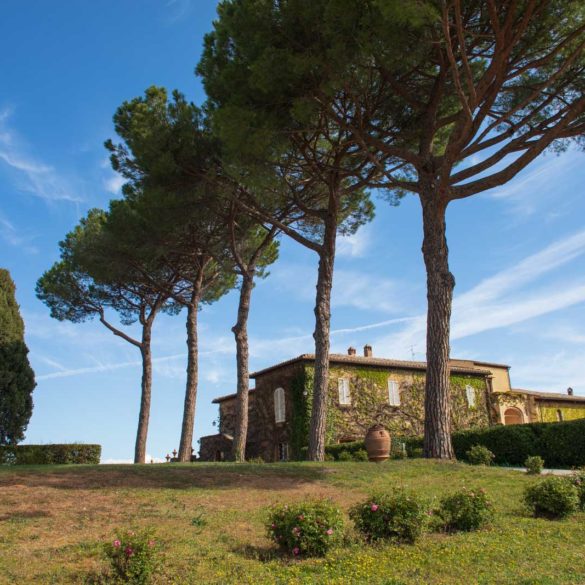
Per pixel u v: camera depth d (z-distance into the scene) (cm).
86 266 2141
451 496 844
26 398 2161
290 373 2722
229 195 1752
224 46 1605
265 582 591
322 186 1922
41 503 934
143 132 1766
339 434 2575
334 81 1282
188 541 754
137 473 1226
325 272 1650
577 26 1345
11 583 591
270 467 1344
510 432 1731
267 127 1386
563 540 751
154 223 1836
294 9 1291
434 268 1427
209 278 2498
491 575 591
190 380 2238
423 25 1177
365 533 752
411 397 2820
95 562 659
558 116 1394
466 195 1389
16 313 2228
